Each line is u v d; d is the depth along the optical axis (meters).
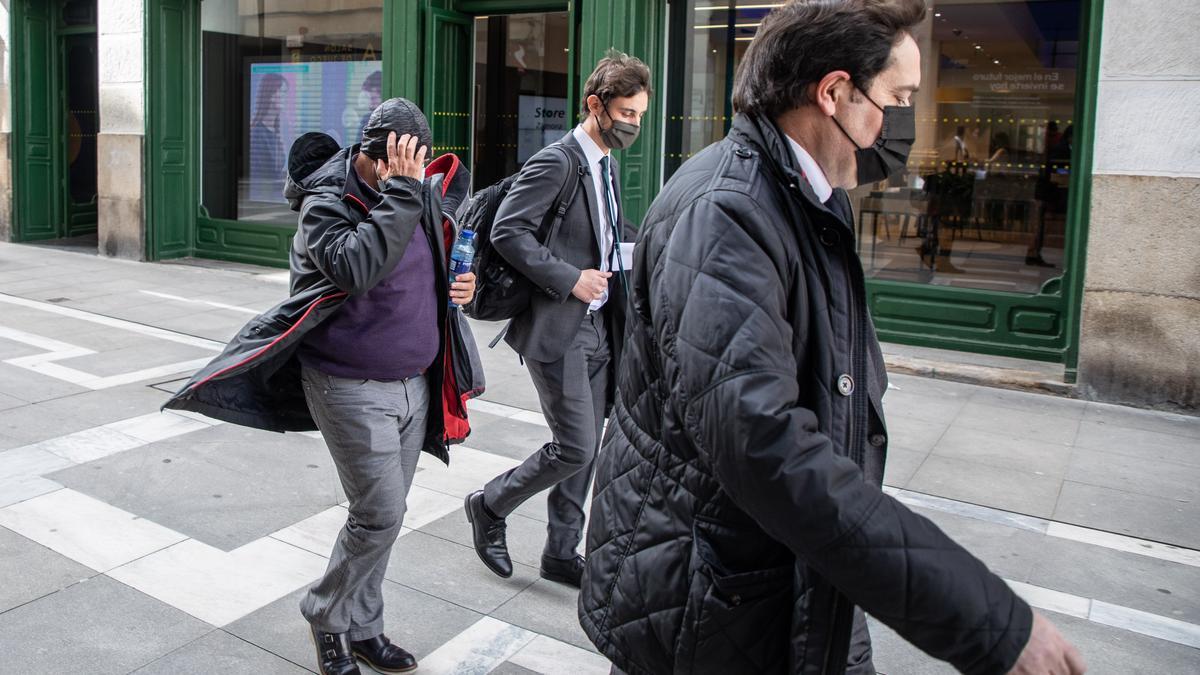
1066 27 7.00
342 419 2.72
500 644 3.26
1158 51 6.07
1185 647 3.38
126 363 6.67
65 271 10.36
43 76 12.46
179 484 4.52
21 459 4.77
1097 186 6.33
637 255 1.70
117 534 3.97
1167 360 6.29
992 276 7.43
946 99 7.49
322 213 2.63
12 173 12.30
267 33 10.61
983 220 7.41
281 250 10.82
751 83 1.67
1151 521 4.47
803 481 1.37
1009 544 4.19
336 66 10.22
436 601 3.54
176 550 3.85
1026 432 5.81
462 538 4.08
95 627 3.26
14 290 9.20
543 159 3.39
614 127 3.43
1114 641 3.40
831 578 1.40
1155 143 6.14
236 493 4.45
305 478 4.66
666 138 8.50
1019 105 7.23
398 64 9.17
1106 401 6.49
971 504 4.63
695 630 1.61
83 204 13.13
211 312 8.47
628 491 1.73
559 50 8.93
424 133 2.65
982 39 7.29
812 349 1.58
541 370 3.43
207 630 3.27
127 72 10.86
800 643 1.56
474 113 9.62
